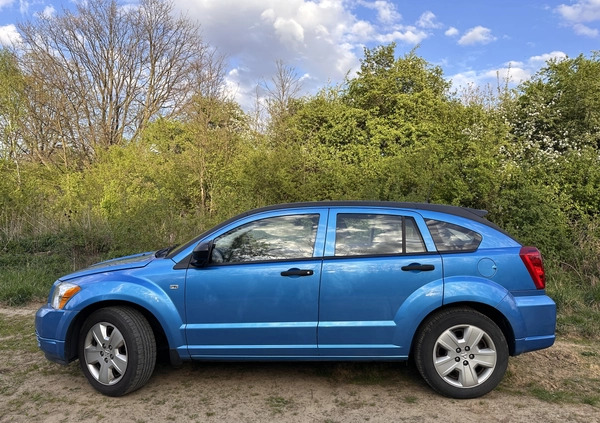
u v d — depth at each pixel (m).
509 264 3.94
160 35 26.53
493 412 3.68
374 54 13.57
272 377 4.41
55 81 23.17
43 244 10.49
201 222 9.95
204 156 13.27
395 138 12.08
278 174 9.98
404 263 3.92
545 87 11.45
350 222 4.12
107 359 4.02
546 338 3.91
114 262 4.65
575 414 3.65
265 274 3.98
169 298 4.03
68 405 3.88
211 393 4.08
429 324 3.91
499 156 9.10
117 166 15.53
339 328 3.91
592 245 7.90
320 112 12.87
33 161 20.16
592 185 8.52
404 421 3.55
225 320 3.99
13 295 7.50
